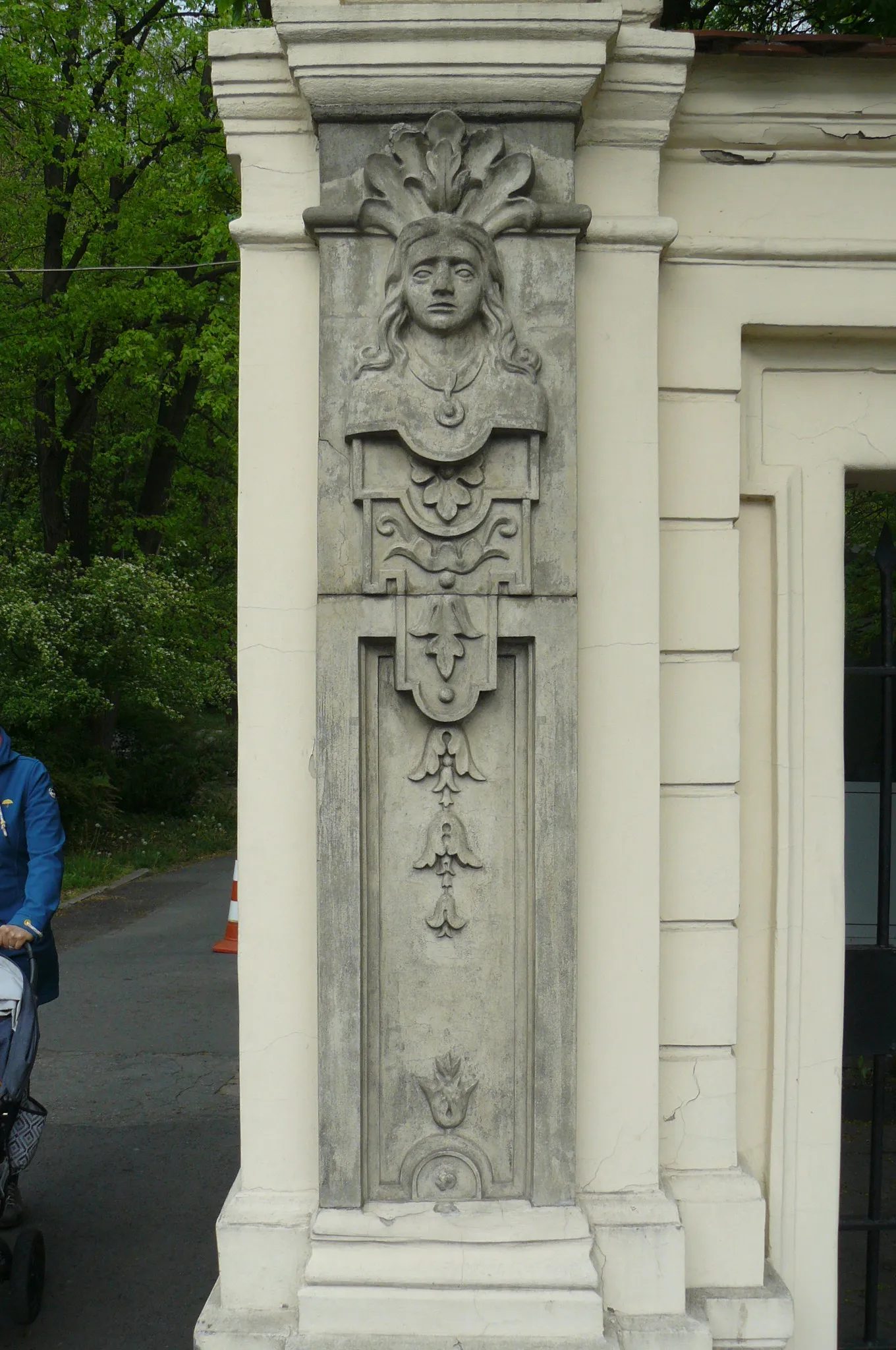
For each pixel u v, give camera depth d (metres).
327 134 2.29
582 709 2.38
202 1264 3.53
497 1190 2.31
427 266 2.23
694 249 2.48
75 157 13.55
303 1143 2.39
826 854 2.60
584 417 2.38
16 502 17.47
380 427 2.23
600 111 2.38
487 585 2.26
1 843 3.38
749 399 2.62
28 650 12.42
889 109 2.47
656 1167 2.38
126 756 15.98
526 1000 2.31
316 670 2.29
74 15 12.98
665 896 2.48
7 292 13.95
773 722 2.62
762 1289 2.42
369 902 2.30
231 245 12.80
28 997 2.99
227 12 4.71
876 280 2.52
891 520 6.16
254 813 2.38
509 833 2.31
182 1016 6.38
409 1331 2.20
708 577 2.49
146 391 15.30
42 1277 3.24
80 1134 4.63
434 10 2.25
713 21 5.13
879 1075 2.80
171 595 13.35
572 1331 2.20
